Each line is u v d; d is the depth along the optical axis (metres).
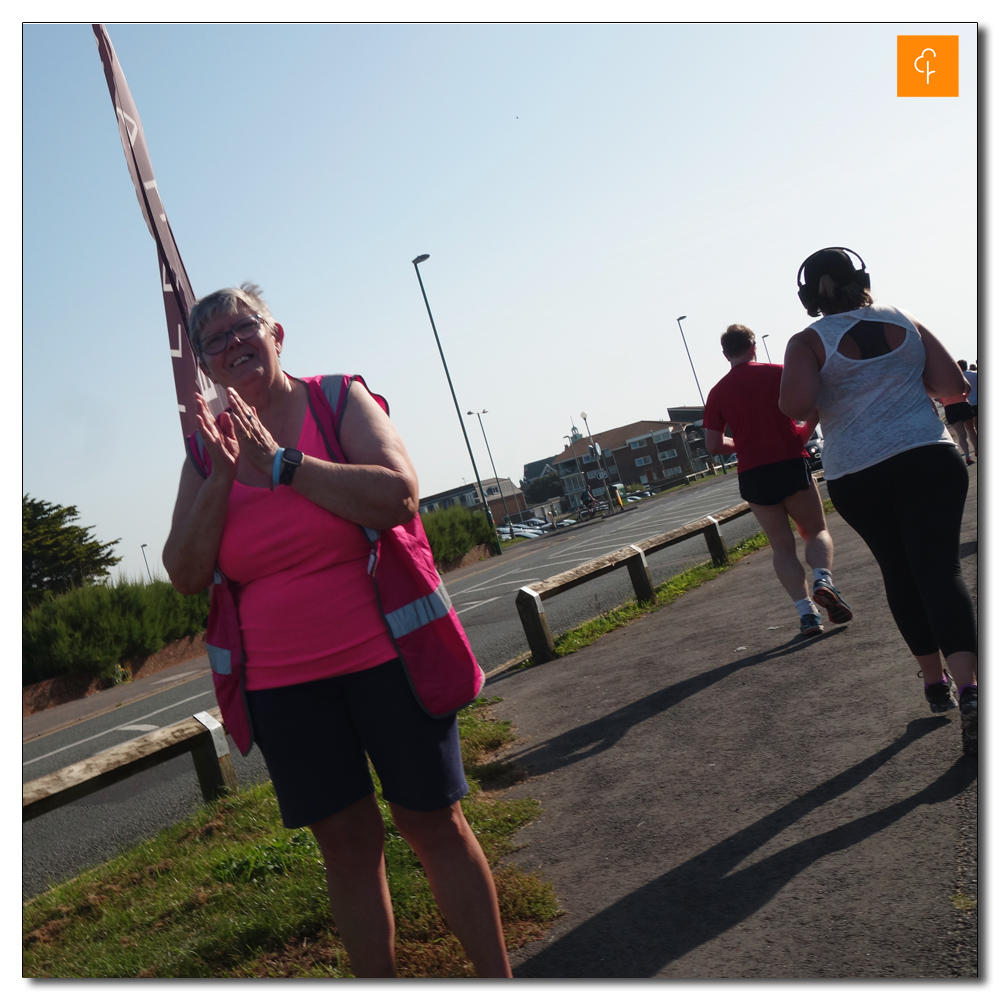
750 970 2.05
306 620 1.91
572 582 7.21
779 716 3.78
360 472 1.89
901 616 3.25
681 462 126.56
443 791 1.93
